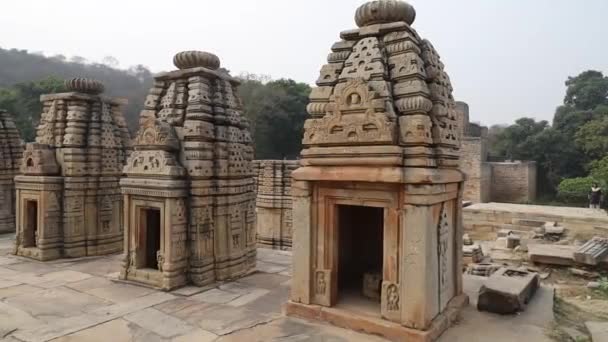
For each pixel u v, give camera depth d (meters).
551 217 19.03
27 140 36.94
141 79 70.06
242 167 10.37
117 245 13.02
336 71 7.12
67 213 11.91
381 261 9.00
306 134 7.11
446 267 7.00
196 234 9.21
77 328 6.66
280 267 11.17
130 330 6.61
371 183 6.55
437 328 6.16
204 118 9.45
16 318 7.09
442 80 6.93
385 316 6.40
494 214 20.33
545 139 44.22
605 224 17.62
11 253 12.53
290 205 17.50
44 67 62.09
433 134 6.62
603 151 38.94
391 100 6.47
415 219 6.06
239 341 6.14
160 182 8.85
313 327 6.61
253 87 48.38
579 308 8.45
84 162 12.21
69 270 10.52
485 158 45.28
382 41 6.86
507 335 6.29
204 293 8.65
